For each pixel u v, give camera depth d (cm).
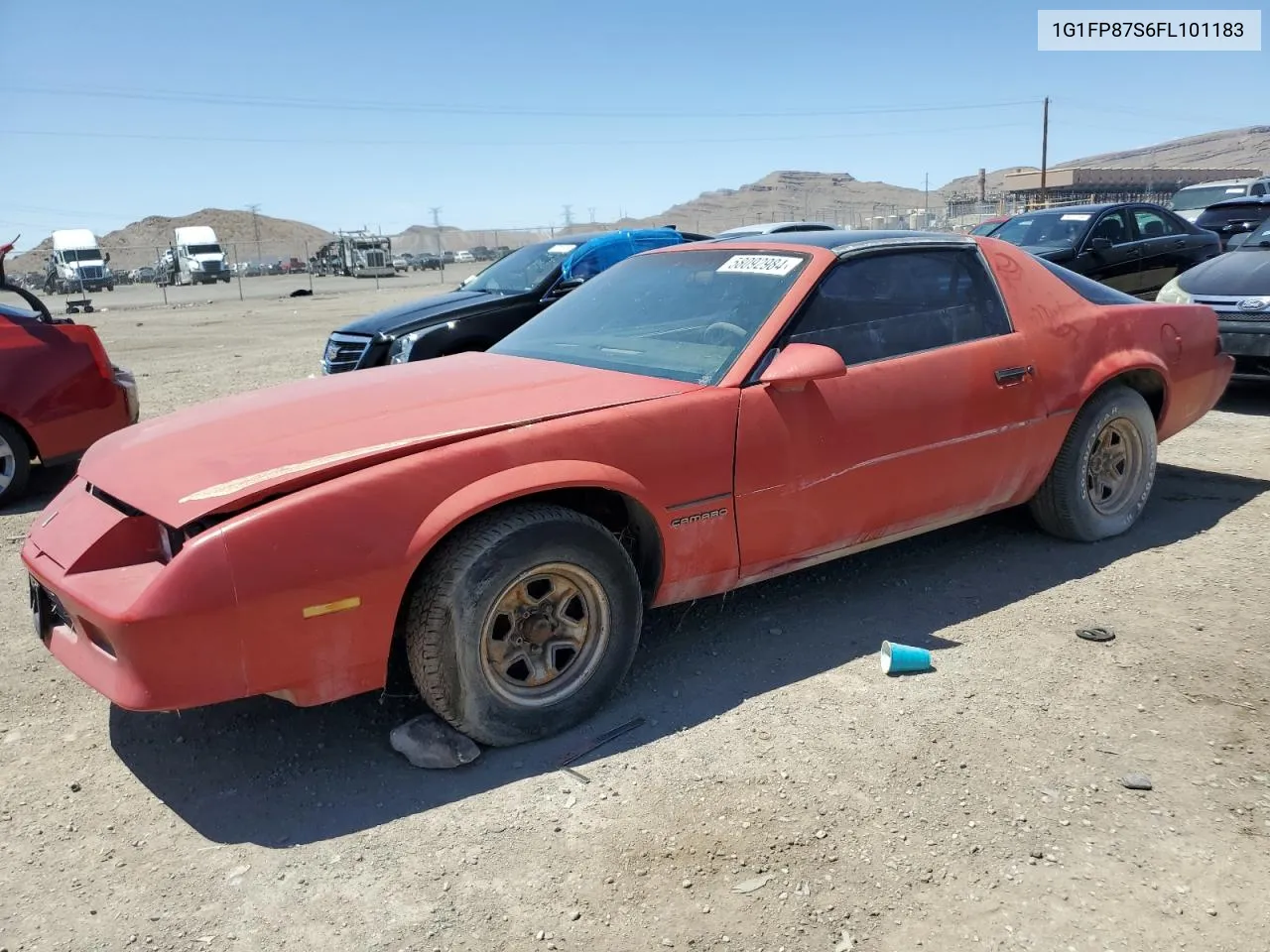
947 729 306
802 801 271
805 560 365
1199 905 229
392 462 278
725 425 327
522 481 287
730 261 399
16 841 265
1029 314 421
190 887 245
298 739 314
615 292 426
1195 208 1902
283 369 1299
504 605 294
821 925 225
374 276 6353
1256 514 505
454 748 296
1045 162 6200
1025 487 431
